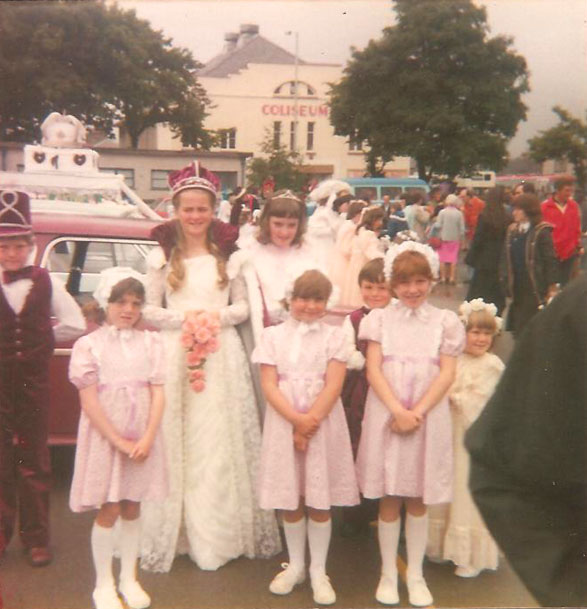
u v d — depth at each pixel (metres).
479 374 3.38
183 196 3.48
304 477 3.20
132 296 3.17
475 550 3.42
